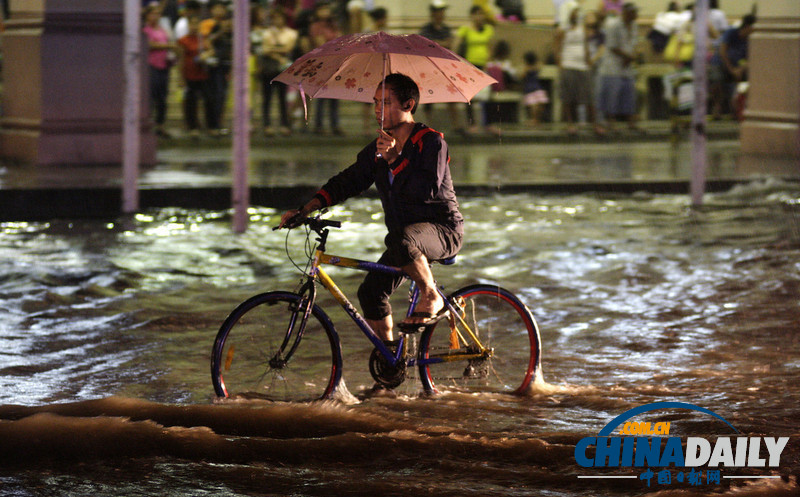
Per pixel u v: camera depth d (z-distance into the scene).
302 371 13.68
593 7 45.91
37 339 15.51
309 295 12.84
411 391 13.47
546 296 18.56
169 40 40.56
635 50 45.22
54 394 12.98
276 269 20.61
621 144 43.88
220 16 40.50
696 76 28.34
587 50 44.12
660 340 15.80
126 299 18.05
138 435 11.37
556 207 28.55
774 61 39.38
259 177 30.86
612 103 44.59
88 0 33.94
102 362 14.40
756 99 40.25
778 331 16.33
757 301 18.23
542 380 13.56
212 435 11.46
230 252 22.27
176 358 14.62
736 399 13.02
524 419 12.36
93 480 10.42
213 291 18.73
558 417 12.45
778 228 25.38
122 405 12.31
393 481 10.45
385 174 12.65
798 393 13.28
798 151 38.72
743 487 10.25
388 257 13.08
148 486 10.27
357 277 19.58
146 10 39.56
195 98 40.75
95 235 24.25
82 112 34.16
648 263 21.27
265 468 10.74
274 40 40.28
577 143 44.12
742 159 37.88
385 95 12.45
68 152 34.03
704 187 30.94
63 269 20.31
